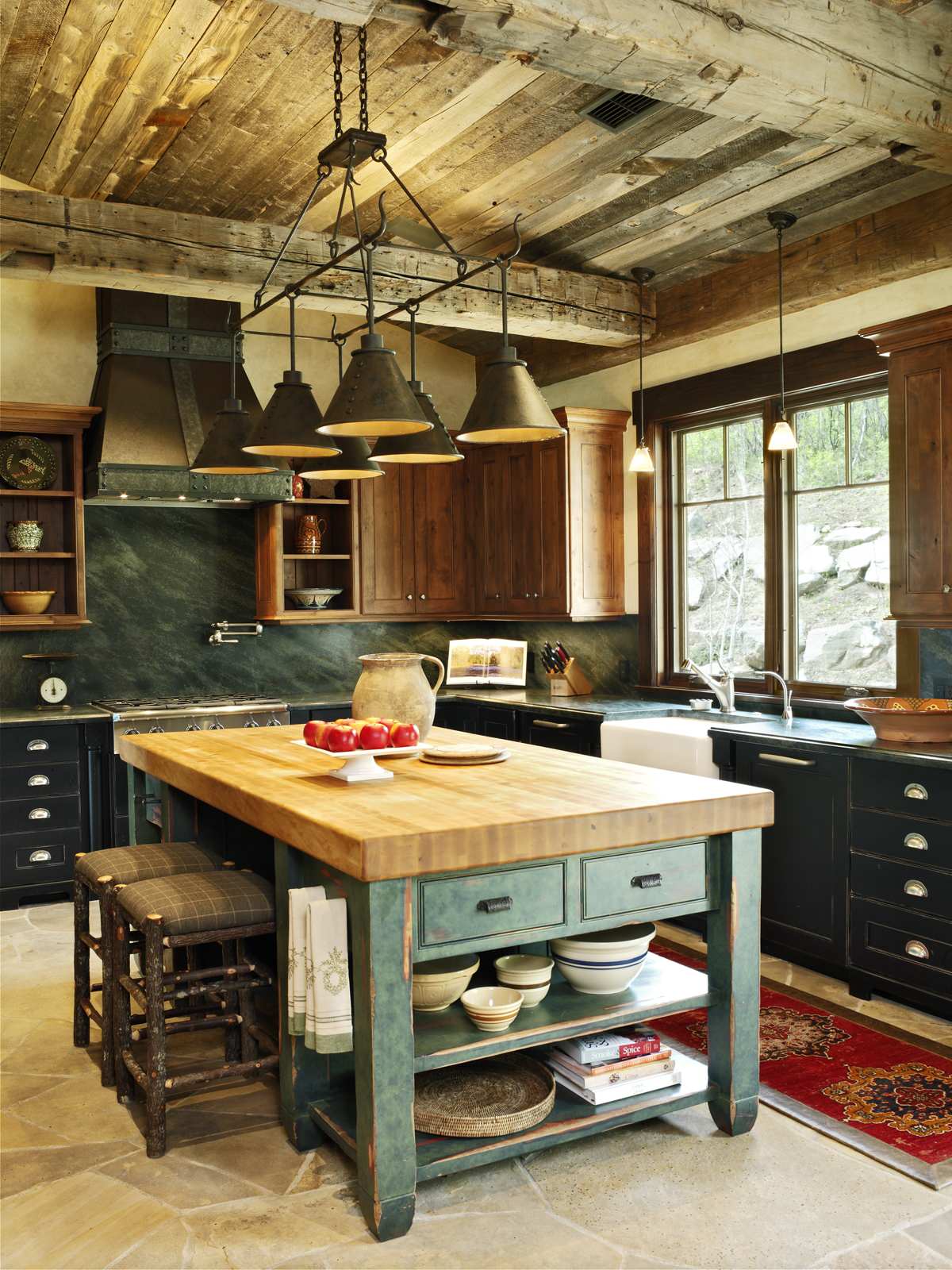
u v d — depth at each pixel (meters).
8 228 4.25
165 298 5.90
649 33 2.79
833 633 4.96
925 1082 3.15
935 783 3.58
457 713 6.48
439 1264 2.29
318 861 2.73
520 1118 2.57
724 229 4.77
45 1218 2.49
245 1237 2.40
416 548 6.77
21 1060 3.46
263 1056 3.27
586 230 4.95
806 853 4.12
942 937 3.57
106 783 5.55
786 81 3.03
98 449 5.62
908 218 4.32
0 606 5.86
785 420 4.57
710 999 2.89
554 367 6.54
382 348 3.09
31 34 3.67
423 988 2.70
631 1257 2.29
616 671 6.27
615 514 6.16
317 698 6.25
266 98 3.99
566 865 2.63
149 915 2.83
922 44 3.29
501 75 3.71
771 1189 2.57
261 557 6.49
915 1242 2.34
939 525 3.92
